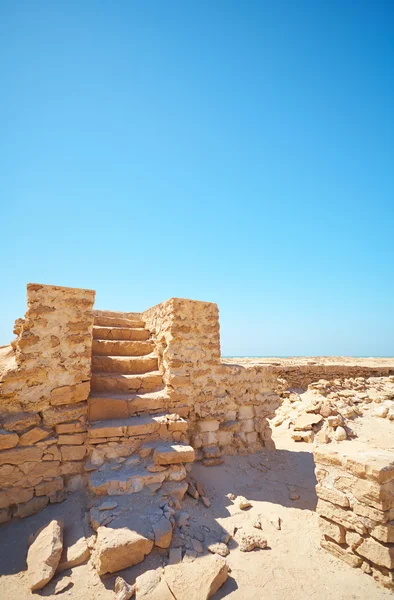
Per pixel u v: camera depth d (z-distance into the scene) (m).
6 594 2.86
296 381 13.15
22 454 4.04
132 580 2.99
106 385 5.26
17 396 4.23
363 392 11.12
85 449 4.38
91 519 3.53
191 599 2.71
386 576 3.04
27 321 4.45
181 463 4.42
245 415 6.15
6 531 3.68
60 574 3.06
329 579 3.15
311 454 6.52
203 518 3.97
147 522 3.45
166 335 5.72
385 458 3.45
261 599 2.88
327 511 3.57
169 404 5.28
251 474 5.37
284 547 3.62
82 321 4.77
